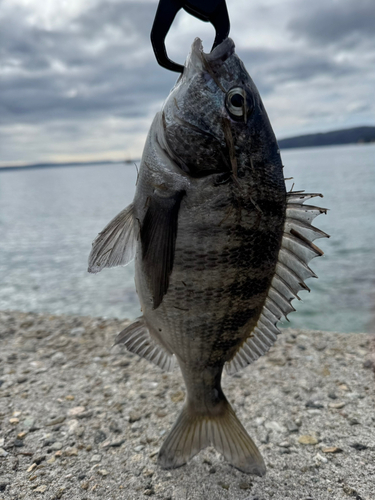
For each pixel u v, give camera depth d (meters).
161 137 0.16
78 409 0.27
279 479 0.20
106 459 0.22
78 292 0.81
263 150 0.15
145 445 0.23
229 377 0.30
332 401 0.27
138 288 0.18
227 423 0.20
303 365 0.31
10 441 0.23
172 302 0.17
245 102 0.15
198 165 0.15
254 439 0.23
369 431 0.23
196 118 0.15
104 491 0.20
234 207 0.15
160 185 0.15
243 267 0.16
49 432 0.24
